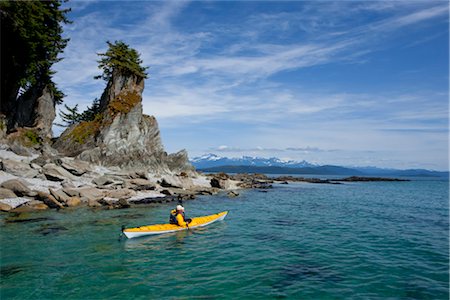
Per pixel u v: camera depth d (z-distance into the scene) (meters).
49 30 50.50
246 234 18.86
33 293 10.07
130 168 47.56
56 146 51.62
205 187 48.12
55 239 16.69
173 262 13.31
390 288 10.68
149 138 58.34
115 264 12.97
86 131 52.62
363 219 24.97
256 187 60.72
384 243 16.94
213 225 21.66
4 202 24.94
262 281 11.20
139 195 34.78
